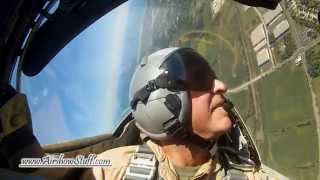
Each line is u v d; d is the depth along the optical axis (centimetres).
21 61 51
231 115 72
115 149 72
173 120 68
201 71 70
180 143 70
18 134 49
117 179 68
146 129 71
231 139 72
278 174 73
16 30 48
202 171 69
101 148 75
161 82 68
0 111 46
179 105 68
